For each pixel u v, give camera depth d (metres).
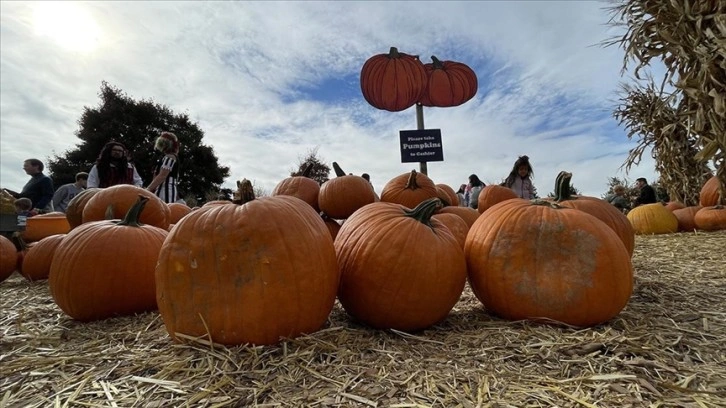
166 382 1.36
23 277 4.23
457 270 1.96
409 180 4.39
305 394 1.28
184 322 1.63
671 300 2.37
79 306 2.28
